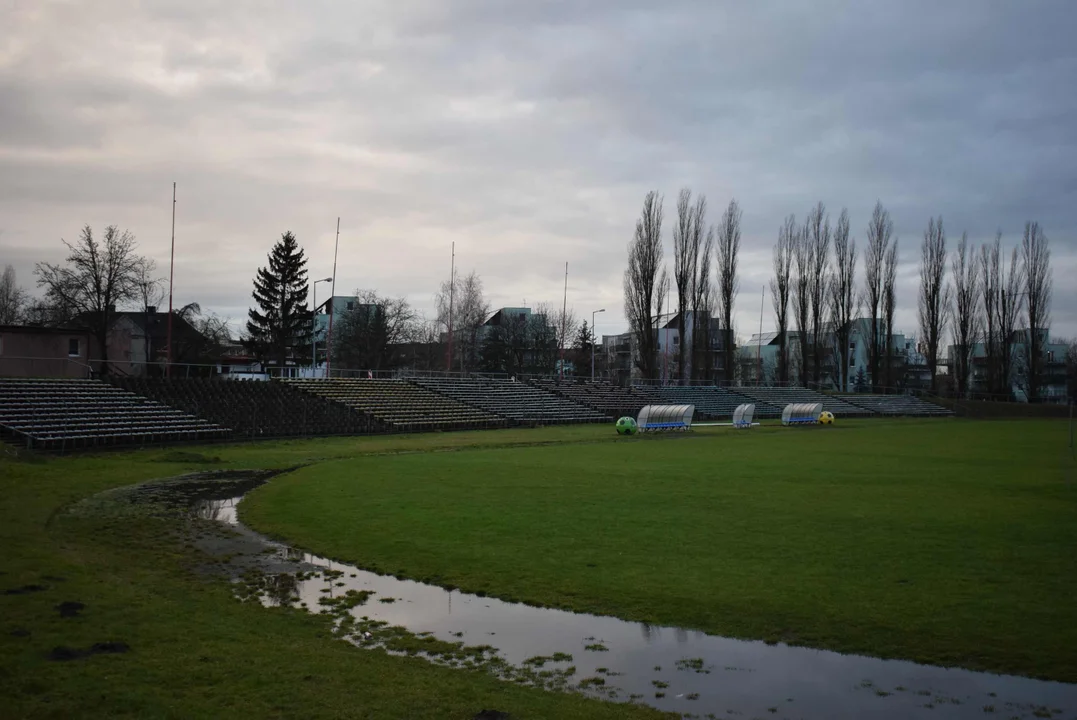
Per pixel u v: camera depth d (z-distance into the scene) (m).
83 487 28.41
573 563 17.69
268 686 10.24
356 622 13.66
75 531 20.69
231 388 56.38
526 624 13.70
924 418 100.75
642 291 103.12
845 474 34.78
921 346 119.12
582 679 11.24
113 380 49.75
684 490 29.14
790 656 12.21
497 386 84.19
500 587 15.88
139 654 11.15
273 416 54.91
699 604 14.71
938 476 34.12
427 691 10.37
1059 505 25.84
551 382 92.56
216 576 16.61
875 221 116.38
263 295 97.81
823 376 136.38
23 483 28.23
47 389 44.84
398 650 12.31
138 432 43.84
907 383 150.75
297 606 14.55
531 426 73.25
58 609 12.96
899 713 10.24
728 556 18.36
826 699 10.66
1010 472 35.84
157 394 50.75
